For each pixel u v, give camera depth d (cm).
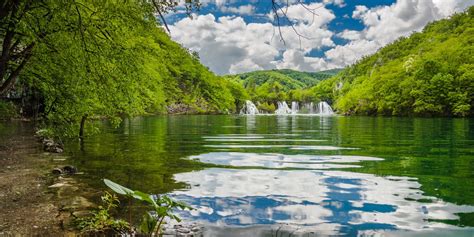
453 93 6669
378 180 805
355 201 621
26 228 490
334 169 951
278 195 664
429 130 2736
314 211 560
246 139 1919
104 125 3133
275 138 1992
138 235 463
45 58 1099
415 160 1119
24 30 859
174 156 1205
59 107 1391
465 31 11112
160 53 1275
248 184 759
